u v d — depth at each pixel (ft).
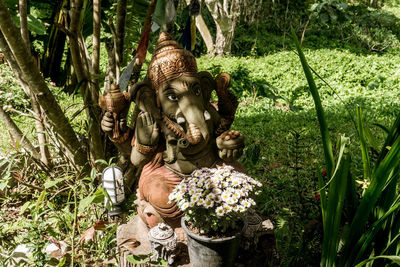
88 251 11.35
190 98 9.51
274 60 37.47
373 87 33.04
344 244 8.22
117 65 12.50
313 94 7.43
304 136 21.35
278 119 25.08
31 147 14.46
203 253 8.80
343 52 42.11
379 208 8.01
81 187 13.00
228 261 8.99
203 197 8.38
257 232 10.27
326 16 47.06
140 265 9.89
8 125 13.89
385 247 8.02
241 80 31.76
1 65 26.76
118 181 9.82
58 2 24.85
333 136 21.34
